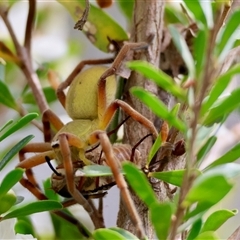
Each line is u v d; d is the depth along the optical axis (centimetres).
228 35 116
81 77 123
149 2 122
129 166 116
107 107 121
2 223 119
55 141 121
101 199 121
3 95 125
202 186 115
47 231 124
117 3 126
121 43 125
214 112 117
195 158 118
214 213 118
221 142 125
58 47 131
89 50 149
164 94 122
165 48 124
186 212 118
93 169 119
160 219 116
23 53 125
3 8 126
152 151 119
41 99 125
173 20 125
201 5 117
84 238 123
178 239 119
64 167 120
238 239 119
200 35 117
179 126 116
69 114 123
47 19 131
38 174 126
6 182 118
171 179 118
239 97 117
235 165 117
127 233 117
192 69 117
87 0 120
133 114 120
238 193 127
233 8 120
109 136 123
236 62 121
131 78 122
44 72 127
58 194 122
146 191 116
